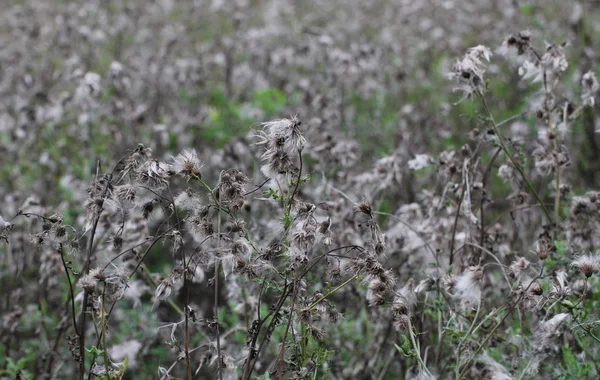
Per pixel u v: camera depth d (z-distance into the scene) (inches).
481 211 203.0
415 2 516.7
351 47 388.2
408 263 218.4
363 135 347.3
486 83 198.2
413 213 221.6
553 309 180.2
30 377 205.3
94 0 521.0
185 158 154.3
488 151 307.4
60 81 388.8
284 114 344.5
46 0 543.8
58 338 212.8
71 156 324.8
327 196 239.8
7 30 516.1
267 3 545.0
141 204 162.4
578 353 194.7
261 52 426.0
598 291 189.3
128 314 237.0
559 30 406.9
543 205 206.8
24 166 319.3
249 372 159.2
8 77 403.5
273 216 220.7
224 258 150.9
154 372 227.8
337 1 550.6
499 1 490.3
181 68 389.1
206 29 504.7
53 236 159.6
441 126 337.7
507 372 163.8
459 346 162.2
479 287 158.4
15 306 235.6
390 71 421.4
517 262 171.0
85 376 208.4
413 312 187.8
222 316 231.1
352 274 166.9
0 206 292.5
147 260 272.8
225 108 365.4
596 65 339.0
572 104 217.2
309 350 182.2
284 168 152.6
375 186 245.6
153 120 348.8
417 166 212.4
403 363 210.2
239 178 156.8
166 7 535.8
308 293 206.4
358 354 220.1
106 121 329.4
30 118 333.4
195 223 155.6
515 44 200.1
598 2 398.9
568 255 196.4
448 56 428.1
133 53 445.7
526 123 286.4
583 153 303.1
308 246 154.6
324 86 374.6
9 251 251.9
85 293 156.3
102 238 220.1
